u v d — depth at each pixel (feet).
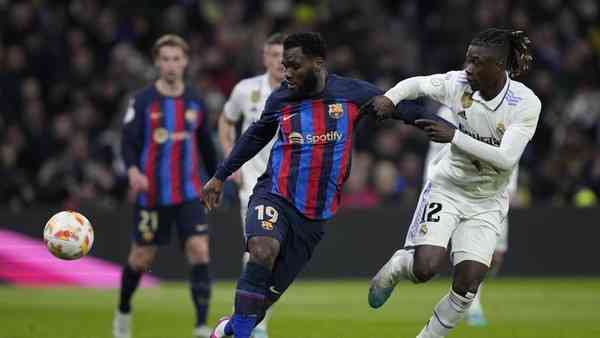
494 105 79.87
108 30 224.33
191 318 126.11
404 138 207.51
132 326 117.80
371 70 226.99
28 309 136.56
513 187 120.16
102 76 221.05
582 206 186.39
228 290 164.55
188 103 112.37
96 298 153.69
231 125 113.70
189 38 228.43
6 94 207.10
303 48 77.41
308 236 79.56
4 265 178.50
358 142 207.62
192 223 110.42
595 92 237.66
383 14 255.70
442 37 241.35
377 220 183.11
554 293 161.68
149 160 110.93
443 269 188.75
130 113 111.24
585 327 117.60
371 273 182.91
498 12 245.45
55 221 81.15
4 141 198.08
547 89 228.43
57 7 229.04
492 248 82.79
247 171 107.65
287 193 78.64
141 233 109.70
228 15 241.96
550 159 213.66
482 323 120.26
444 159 84.89
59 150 201.46
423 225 83.30
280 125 79.25
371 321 122.01
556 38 251.39
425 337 84.12
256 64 226.99
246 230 78.23
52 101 212.64
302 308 137.90
